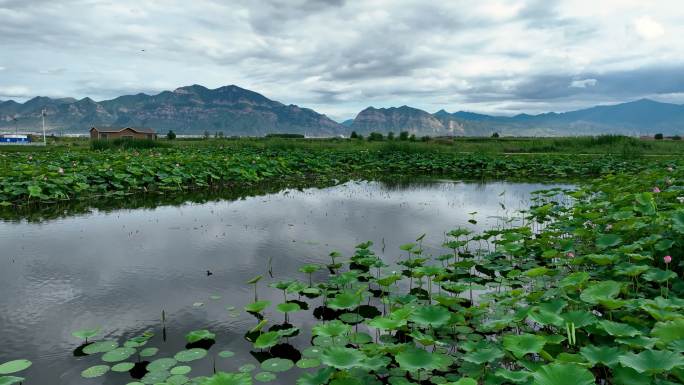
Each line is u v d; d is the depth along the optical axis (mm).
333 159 29266
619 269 5465
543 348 4172
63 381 4215
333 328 4457
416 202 14852
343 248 9047
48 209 13008
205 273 7449
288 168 23281
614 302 4250
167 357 4688
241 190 17703
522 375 3393
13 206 13328
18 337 5133
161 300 6281
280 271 7582
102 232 10203
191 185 18375
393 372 4359
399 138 60344
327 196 16203
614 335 3846
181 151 33062
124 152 29938
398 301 5555
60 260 8062
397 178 22906
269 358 4680
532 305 5066
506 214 12820
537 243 8219
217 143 47438
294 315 5816
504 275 7262
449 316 4559
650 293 5496
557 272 5672
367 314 5848
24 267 7652
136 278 7168
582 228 7703
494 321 4734
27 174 15016
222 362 4602
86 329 5363
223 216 12211
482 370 4211
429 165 26641
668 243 5758
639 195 7301
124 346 4816
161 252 8633
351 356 3832
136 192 16328
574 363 3336
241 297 6426
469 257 8453
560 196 16250
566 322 4250
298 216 12297
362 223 11445
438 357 3871
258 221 11570
